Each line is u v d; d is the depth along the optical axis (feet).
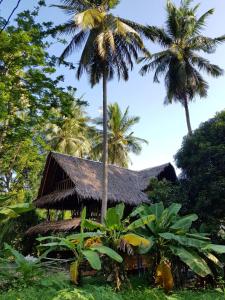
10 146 63.57
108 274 29.40
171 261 34.27
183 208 44.27
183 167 47.67
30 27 47.80
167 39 77.41
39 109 51.24
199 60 77.87
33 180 90.12
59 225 56.13
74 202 67.72
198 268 30.71
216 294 30.25
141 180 72.49
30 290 20.84
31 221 73.00
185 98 77.97
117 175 69.15
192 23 76.95
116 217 31.07
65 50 64.54
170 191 46.50
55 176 66.95
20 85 50.37
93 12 57.93
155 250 33.78
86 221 31.53
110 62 61.36
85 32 62.95
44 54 48.55
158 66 77.82
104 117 61.77
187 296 28.60
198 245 31.78
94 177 63.41
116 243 30.22
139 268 40.45
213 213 41.78
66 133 106.01
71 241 30.42
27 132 53.16
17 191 84.43
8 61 47.67
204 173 43.50
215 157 43.57
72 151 103.91
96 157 108.68
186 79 75.00
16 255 26.40
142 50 63.87
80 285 26.27
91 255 26.07
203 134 47.09
